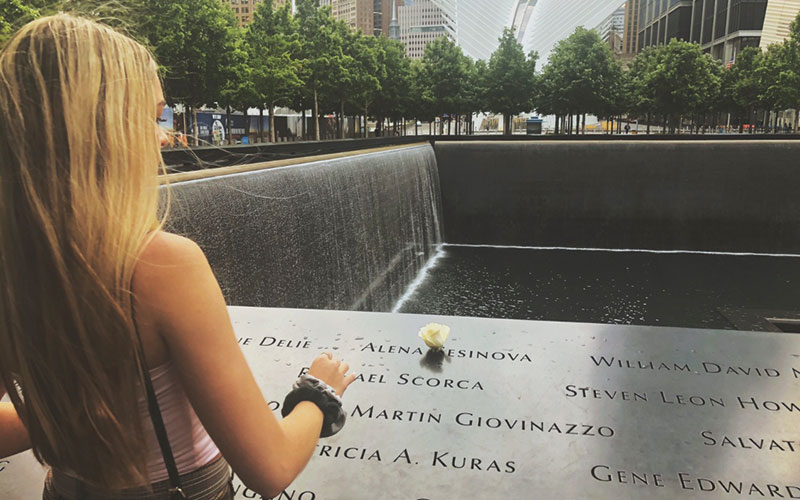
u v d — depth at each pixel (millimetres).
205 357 1076
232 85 25906
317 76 32781
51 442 1074
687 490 2447
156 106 1164
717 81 44500
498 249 24969
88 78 1007
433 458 2648
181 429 1136
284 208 10750
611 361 3398
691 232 24391
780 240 23766
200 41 22734
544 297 17453
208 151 10703
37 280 994
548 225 25422
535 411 2949
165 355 1090
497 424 2857
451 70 44031
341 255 13516
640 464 2594
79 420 1033
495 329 3789
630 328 3814
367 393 3082
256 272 9695
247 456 1120
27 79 1000
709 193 24047
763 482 2488
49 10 1248
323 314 3988
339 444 2736
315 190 12141
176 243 1089
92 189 998
